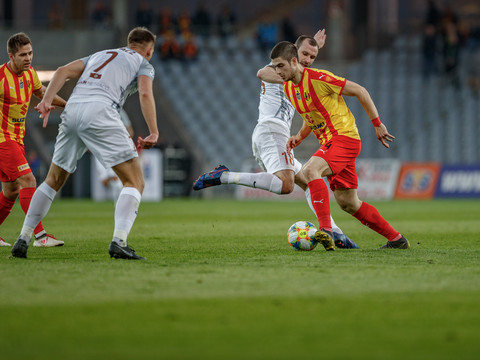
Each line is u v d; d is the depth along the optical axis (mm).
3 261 18969
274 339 10422
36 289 14266
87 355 9562
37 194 19734
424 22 106562
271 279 15609
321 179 21875
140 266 17891
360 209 22766
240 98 98688
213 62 100938
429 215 48250
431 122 96750
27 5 112625
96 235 30219
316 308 12484
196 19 103375
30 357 9453
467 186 80500
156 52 99375
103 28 95562
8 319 11641
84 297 13422
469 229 34500
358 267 17750
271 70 23156
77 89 19156
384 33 105250
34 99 49531
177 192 86625
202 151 93375
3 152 23953
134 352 9719
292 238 22359
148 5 125500
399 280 15516
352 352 9727
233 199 83500
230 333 10766
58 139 19609
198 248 23734
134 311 12219
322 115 21953
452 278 15852
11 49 23031
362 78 101500
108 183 52281
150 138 19031
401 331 10906
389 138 21859
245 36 110875
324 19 124750
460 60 99188
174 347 9984
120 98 19344
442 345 10094
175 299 13242
